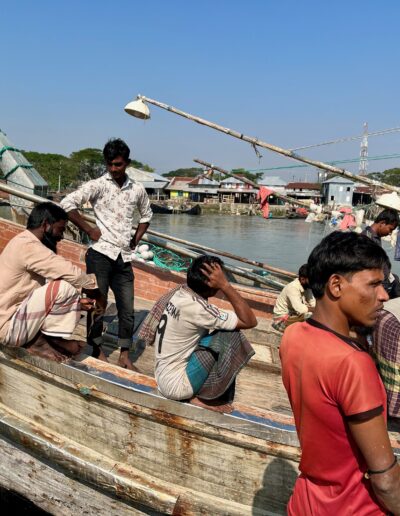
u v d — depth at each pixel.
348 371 1.51
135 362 4.39
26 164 6.93
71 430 3.18
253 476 2.67
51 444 3.13
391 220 4.99
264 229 33.62
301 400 1.67
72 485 3.17
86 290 3.32
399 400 2.30
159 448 2.86
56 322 3.08
